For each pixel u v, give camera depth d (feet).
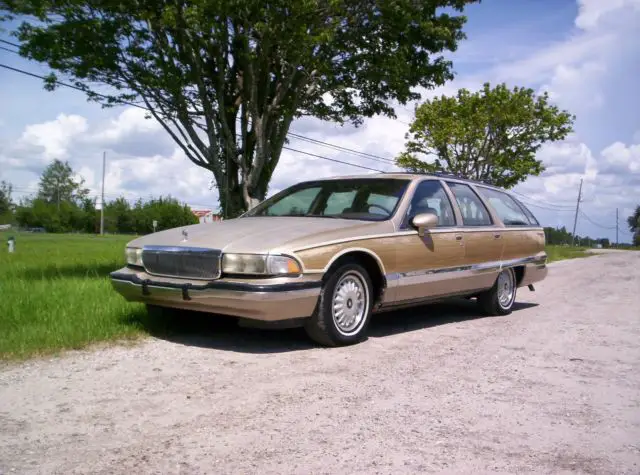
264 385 13.64
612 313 25.95
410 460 9.61
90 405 12.10
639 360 16.92
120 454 9.64
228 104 47.50
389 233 18.93
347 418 11.54
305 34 36.81
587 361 16.69
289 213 21.21
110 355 16.20
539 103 103.40
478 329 21.52
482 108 102.53
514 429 11.15
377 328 21.22
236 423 11.15
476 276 22.72
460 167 106.63
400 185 20.93
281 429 10.87
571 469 9.39
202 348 17.22
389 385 13.83
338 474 9.04
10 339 16.80
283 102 46.65
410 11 41.55
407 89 45.88
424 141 108.47
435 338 19.62
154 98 40.63
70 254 62.34
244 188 46.44
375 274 18.89
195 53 39.40
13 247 75.41
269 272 15.97
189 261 16.98
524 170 102.68
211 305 16.53
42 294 23.91
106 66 36.63
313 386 13.61
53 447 9.89
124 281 18.35
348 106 51.11
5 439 10.23
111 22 35.35
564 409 12.39
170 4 36.40
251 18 36.99
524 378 14.76
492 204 24.84
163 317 19.65
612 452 10.13
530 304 29.14
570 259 91.50
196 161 46.37
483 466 9.44
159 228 369.09
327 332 17.22
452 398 12.97
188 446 10.02
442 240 20.92
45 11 34.45
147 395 12.80
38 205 350.84
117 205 364.99
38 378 13.96
